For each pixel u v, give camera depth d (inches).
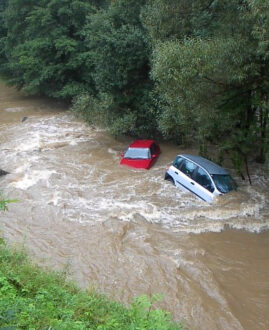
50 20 1095.6
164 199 542.9
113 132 775.1
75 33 1106.1
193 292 356.2
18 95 1289.4
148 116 772.0
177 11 563.5
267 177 641.6
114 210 504.4
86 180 604.7
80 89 1048.2
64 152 735.1
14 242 422.3
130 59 736.3
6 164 665.6
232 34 491.5
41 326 197.3
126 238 445.4
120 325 221.6
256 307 346.9
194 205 524.1
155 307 335.0
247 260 417.1
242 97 560.7
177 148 775.7
